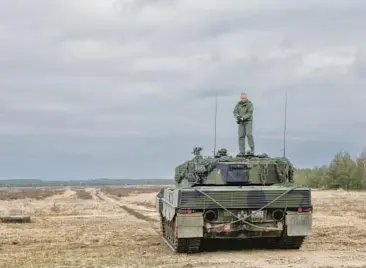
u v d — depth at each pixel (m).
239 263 18.12
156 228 31.84
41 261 19.23
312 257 19.34
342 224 31.67
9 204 65.44
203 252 20.86
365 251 20.86
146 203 67.06
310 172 108.94
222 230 20.05
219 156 23.02
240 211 20.06
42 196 97.62
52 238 26.62
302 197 20.17
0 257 20.41
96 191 142.88
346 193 80.06
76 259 19.56
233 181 21.25
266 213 20.27
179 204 19.67
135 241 25.17
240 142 23.42
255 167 21.55
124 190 155.62
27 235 28.02
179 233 19.70
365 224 31.64
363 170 101.25
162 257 19.64
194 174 21.61
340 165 100.69
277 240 21.67
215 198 19.77
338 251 20.89
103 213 46.66
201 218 19.78
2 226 33.28
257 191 19.95
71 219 39.09
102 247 23.14
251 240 23.44
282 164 21.88
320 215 39.09
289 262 18.25
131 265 17.91
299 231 20.17
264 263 18.09
